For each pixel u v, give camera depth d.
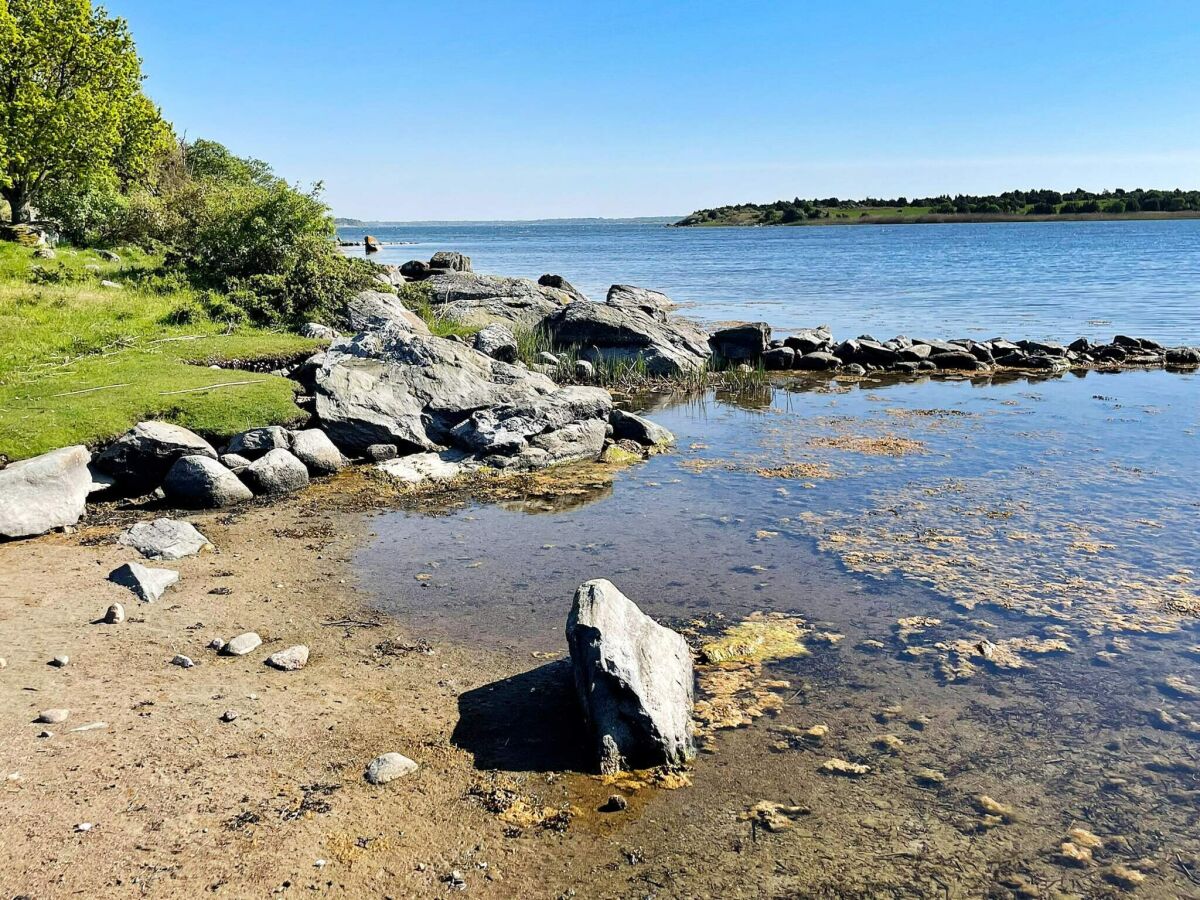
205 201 29.34
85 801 6.26
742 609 10.33
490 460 16.78
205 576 11.09
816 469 16.56
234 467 14.93
